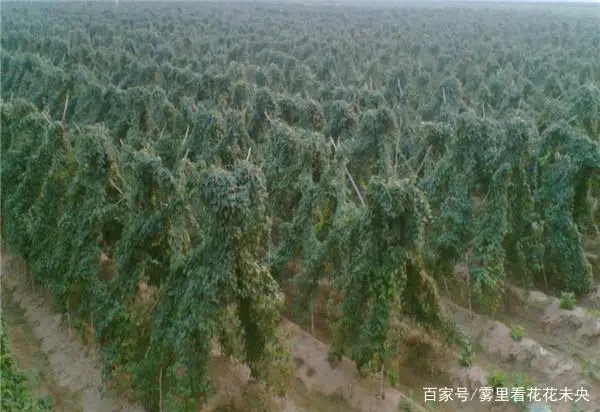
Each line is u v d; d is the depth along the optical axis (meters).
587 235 25.42
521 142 20.25
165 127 30.66
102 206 18.59
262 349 15.80
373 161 24.03
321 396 18.31
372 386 18.14
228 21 87.06
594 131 25.41
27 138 24.61
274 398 17.62
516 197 21.09
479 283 19.77
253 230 14.91
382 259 15.95
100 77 46.31
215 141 26.77
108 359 16.95
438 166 22.06
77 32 63.31
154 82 42.88
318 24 86.12
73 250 18.78
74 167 20.61
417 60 56.38
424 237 20.72
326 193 20.16
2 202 24.02
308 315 21.12
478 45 61.78
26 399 16.55
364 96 35.94
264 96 30.83
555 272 22.64
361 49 62.03
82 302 19.06
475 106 36.28
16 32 61.16
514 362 19.69
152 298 17.80
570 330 20.94
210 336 14.59
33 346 20.69
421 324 18.17
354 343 17.16
